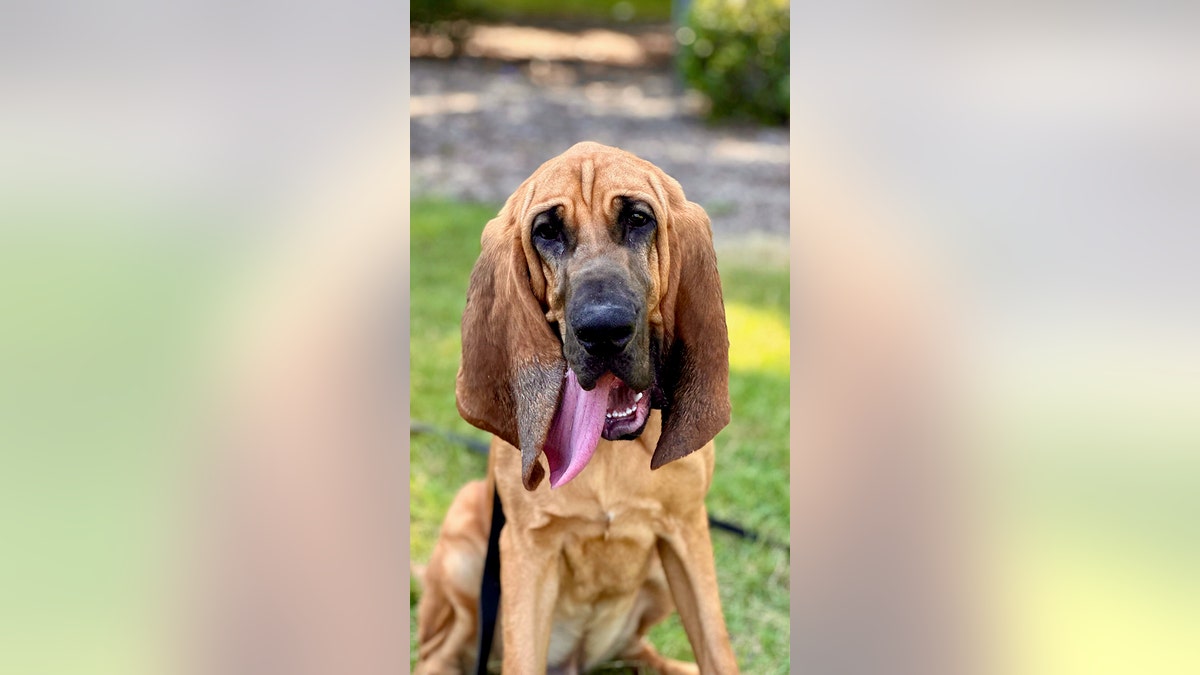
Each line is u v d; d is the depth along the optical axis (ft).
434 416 7.43
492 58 17.81
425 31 17.76
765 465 7.04
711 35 15.07
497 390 4.99
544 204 4.80
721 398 4.95
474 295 5.03
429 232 10.55
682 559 5.20
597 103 15.72
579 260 4.68
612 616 5.44
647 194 4.78
